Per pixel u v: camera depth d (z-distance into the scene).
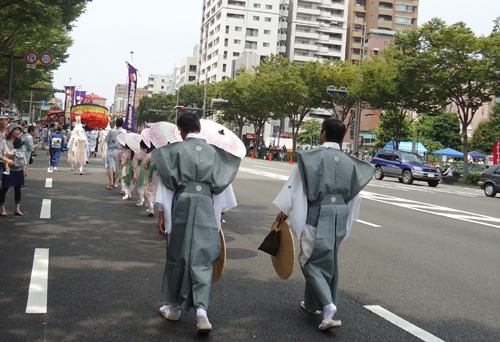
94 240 6.80
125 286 4.79
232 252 6.57
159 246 6.67
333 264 3.86
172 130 5.18
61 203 9.92
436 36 29.03
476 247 8.08
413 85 30.22
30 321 3.77
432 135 66.06
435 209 13.66
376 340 3.74
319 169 3.79
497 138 61.47
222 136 3.88
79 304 4.21
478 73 27.84
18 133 8.22
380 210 12.45
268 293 4.80
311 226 3.82
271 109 47.84
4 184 8.12
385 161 28.25
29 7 18.41
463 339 3.88
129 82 25.50
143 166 10.11
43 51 33.16
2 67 34.94
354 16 99.12
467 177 32.66
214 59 102.25
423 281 5.63
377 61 35.56
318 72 41.00
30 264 5.40
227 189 3.84
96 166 20.28
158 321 3.90
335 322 3.74
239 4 98.62
